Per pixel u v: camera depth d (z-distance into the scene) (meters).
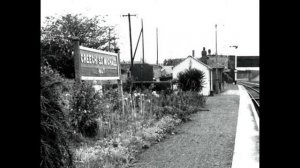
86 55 11.02
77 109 9.79
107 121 11.09
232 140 10.72
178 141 10.68
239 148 9.27
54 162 4.39
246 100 30.59
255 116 17.55
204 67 39.94
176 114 15.70
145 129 11.31
